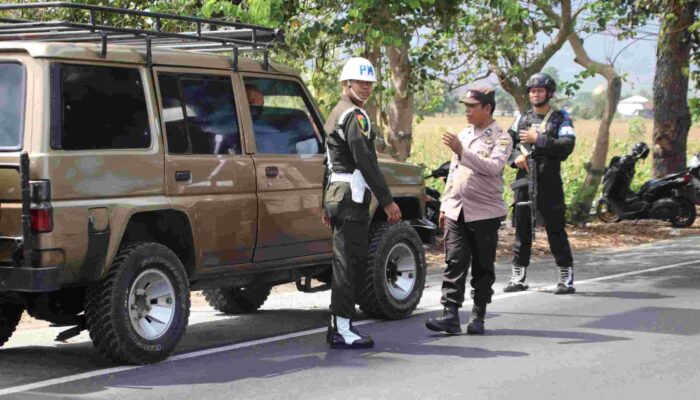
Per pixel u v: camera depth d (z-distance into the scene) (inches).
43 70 260.8
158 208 279.3
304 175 327.6
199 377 266.4
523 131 393.7
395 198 359.3
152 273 279.6
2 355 302.8
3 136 261.3
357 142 293.0
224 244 300.7
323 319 366.6
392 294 349.4
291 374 269.9
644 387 252.8
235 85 311.7
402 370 273.3
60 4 261.3
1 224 259.8
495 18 605.3
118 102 276.7
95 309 270.2
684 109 762.2
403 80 570.6
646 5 679.7
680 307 370.0
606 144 687.1
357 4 467.8
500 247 567.2
